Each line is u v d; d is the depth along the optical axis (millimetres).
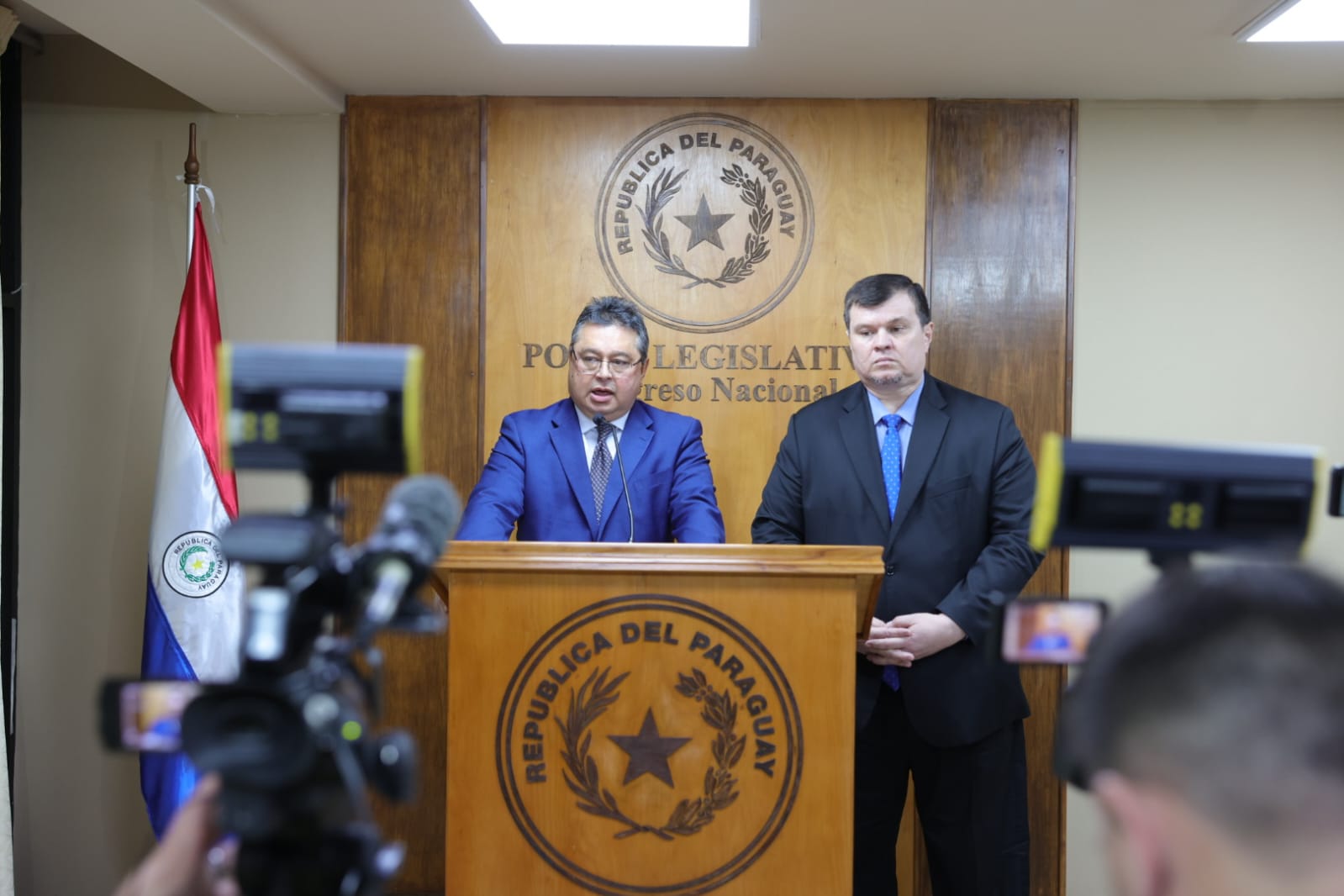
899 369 3152
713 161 4121
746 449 4125
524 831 2309
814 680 2289
